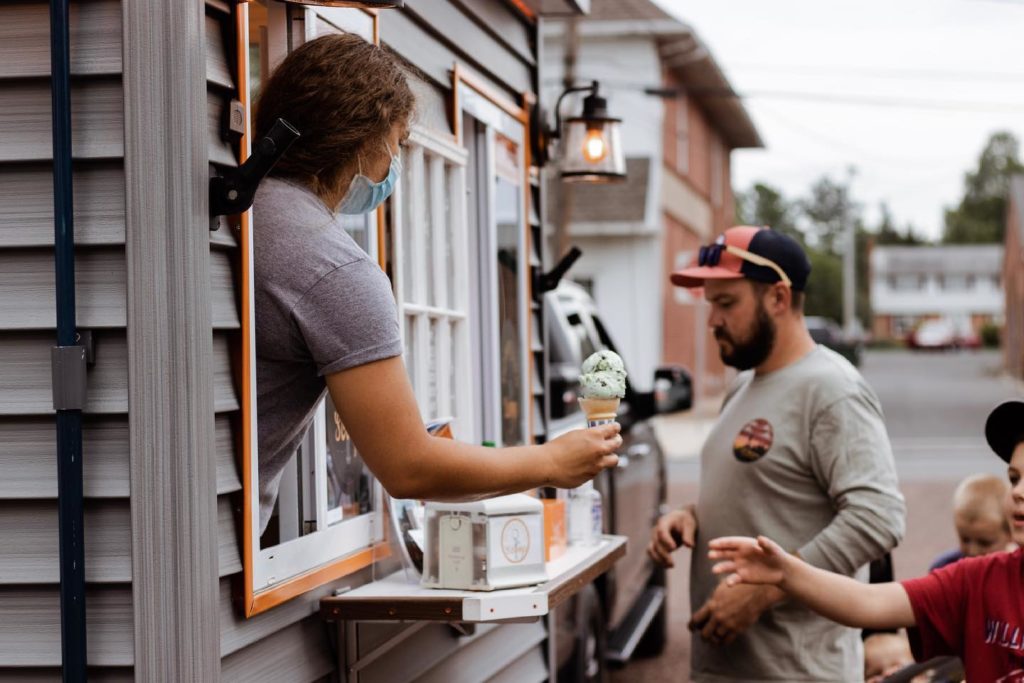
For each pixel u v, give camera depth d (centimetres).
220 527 248
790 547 400
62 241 225
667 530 430
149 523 227
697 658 412
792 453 399
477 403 441
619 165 564
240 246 251
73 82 230
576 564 338
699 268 416
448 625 373
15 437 232
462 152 414
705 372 3100
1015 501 294
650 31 2502
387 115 263
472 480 255
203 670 231
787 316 410
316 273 251
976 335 8381
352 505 323
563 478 267
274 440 262
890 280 9888
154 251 227
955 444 2219
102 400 229
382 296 253
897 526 388
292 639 279
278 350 256
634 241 2506
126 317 228
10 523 232
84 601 226
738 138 3812
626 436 732
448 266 413
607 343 800
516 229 494
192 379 228
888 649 463
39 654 231
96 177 230
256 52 304
